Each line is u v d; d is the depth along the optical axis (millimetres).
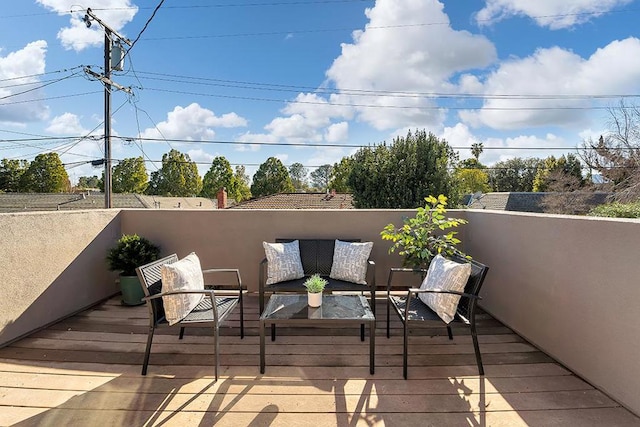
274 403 2033
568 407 2002
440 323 2381
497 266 3363
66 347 2746
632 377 1937
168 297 2354
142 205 18172
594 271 2205
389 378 2318
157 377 2312
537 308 2766
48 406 1984
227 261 4238
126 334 3012
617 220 2043
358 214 4172
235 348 2762
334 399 2078
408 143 10031
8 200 17766
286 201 17094
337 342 2879
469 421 1881
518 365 2498
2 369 2393
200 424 1845
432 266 2744
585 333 2275
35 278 3039
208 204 23172
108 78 9547
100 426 1823
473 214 3873
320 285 2604
